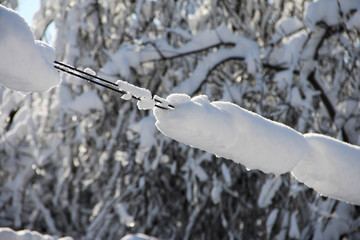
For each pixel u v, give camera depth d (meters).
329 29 7.50
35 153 9.56
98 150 9.59
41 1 9.14
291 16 8.27
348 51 7.61
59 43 9.22
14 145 10.27
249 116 2.38
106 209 9.12
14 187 10.31
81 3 9.27
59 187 9.80
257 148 2.35
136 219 9.42
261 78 7.97
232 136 2.27
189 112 2.13
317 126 7.86
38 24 9.18
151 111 8.76
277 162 2.43
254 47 8.12
